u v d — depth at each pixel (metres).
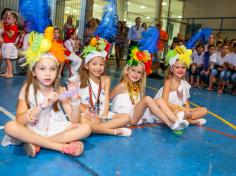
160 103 3.15
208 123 3.85
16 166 2.02
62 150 2.27
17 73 6.53
